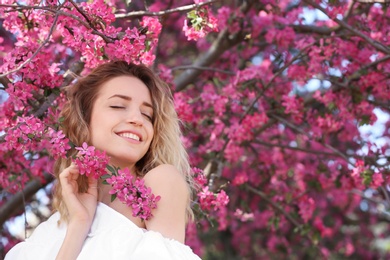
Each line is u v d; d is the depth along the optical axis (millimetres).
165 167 2939
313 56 4918
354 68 5078
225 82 5449
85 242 2807
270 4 5504
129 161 3010
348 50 4980
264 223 7559
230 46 5445
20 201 4895
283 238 8203
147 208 2805
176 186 2893
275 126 6129
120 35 3357
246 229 8406
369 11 5203
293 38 5211
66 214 2965
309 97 5531
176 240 2826
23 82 3561
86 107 3084
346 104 5113
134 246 2719
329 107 5078
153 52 4828
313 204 5617
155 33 3422
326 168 5555
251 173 6133
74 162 2949
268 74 5234
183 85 5438
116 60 3285
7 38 6035
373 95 5285
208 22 3807
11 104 3643
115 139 2994
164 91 3191
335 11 4508
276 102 5270
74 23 3455
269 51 6348
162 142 3152
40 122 3244
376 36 5059
